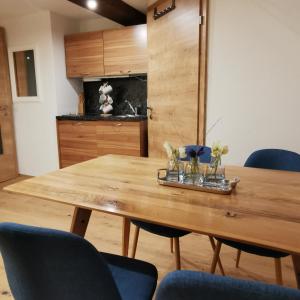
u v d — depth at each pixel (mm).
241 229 944
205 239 2398
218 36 2537
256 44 2404
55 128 3988
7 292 1790
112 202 1188
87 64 3830
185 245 2307
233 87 2555
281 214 1060
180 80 2850
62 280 834
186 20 2660
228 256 2146
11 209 3070
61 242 744
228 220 1013
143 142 3545
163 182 1401
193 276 566
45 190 1340
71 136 3891
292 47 2283
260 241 868
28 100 4062
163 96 3113
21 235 756
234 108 2584
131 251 2090
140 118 3439
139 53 3496
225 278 554
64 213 2957
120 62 3617
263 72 2418
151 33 3186
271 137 2484
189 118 2814
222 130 2672
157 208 1123
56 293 873
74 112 4230
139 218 1055
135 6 3389
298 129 2371
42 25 3719
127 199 1220
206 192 1302
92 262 791
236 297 538
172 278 576
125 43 3547
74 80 4180
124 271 1188
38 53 3840
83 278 821
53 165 4129
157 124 3256
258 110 2494
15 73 4086
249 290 526
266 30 2350
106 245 2318
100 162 1879
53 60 3775
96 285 836
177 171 1461
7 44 4016
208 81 2656
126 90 4109
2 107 4047
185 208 1122
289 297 510
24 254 799
